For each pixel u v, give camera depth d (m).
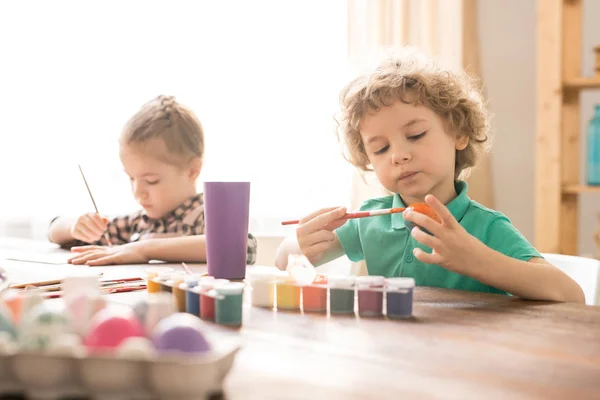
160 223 1.64
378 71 1.25
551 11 2.23
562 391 0.50
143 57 2.55
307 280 0.84
